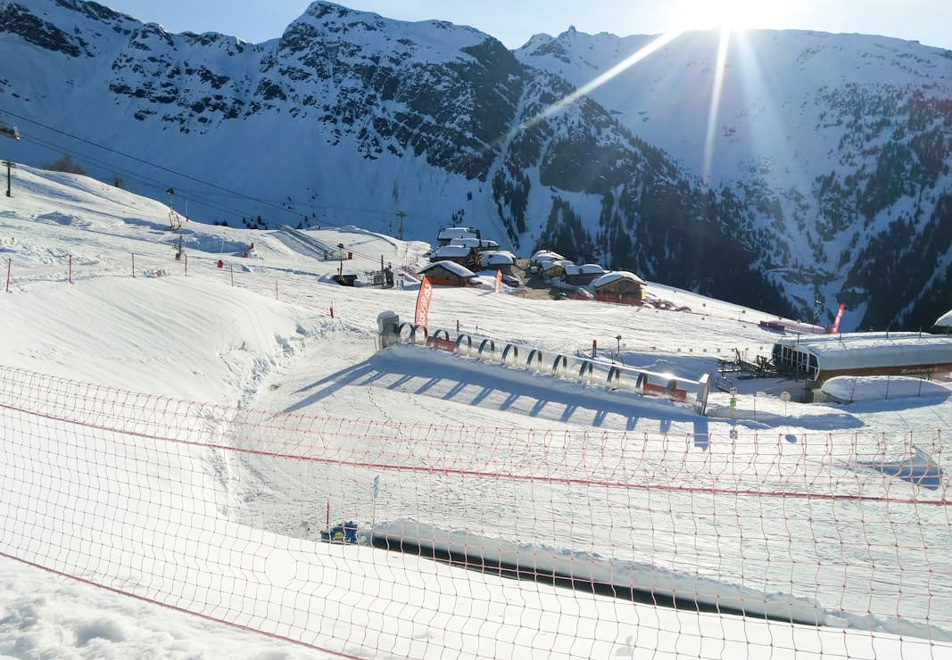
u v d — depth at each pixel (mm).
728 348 44469
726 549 13797
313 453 19969
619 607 8336
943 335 39906
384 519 15023
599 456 20719
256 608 6535
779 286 193500
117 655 4902
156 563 7832
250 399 25969
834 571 12781
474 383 28922
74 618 5465
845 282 199375
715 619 8133
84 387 19219
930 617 10664
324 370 30344
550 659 6219
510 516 15453
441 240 99312
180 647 5074
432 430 23188
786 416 26188
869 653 7328
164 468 15031
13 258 33188
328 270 64438
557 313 53125
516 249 196500
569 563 11820
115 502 10859
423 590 8312
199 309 30500
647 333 48031
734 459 20328
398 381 28922
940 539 14328
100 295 28031
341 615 6664
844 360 35062
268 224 197625
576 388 28188
